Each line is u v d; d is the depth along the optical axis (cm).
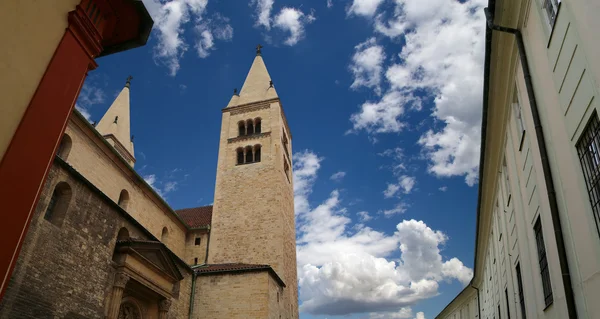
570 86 953
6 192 698
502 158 2067
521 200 1622
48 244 1905
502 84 1659
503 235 2236
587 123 883
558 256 1111
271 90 5972
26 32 780
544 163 1153
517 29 1345
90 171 3216
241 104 5928
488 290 3538
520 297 1889
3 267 675
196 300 3509
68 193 2125
